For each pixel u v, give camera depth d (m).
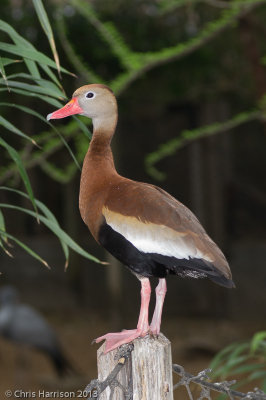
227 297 16.70
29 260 18.42
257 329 15.65
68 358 14.34
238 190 17.16
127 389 3.92
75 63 8.28
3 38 11.17
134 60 7.72
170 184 17.12
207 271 4.55
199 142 16.45
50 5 10.21
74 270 18.05
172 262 4.59
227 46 12.09
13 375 13.37
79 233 17.70
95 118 5.13
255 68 10.58
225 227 16.84
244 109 14.78
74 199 17.48
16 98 13.12
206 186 16.55
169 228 4.60
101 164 5.00
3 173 8.22
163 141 17.02
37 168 18.14
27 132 16.30
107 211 4.76
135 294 17.06
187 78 12.46
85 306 17.94
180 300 17.03
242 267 16.67
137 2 11.23
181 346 14.41
